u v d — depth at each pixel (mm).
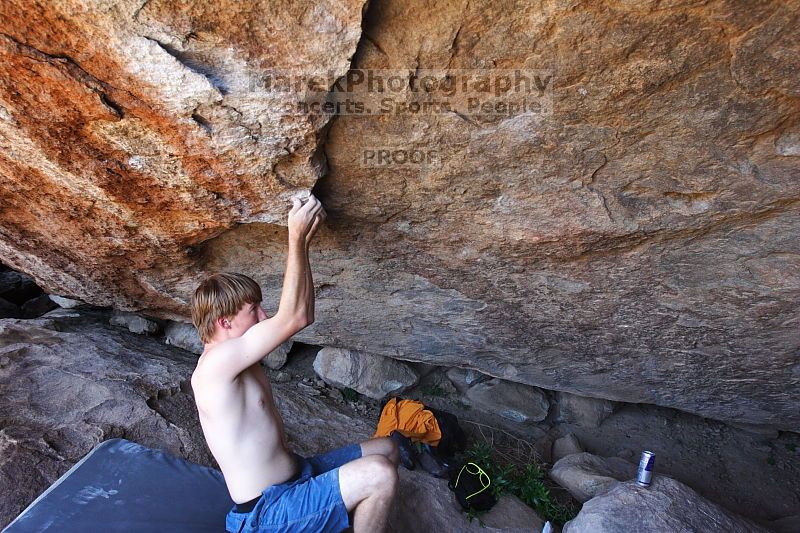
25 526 2256
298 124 1950
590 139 2027
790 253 2398
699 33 1613
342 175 2334
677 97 1823
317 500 2156
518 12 1630
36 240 3150
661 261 2596
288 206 2418
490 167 2217
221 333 2260
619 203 2293
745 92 1765
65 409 3094
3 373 3270
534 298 3059
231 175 2232
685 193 2203
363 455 2621
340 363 4137
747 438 4477
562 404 4492
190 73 1745
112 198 2488
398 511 2928
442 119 2014
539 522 3129
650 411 4629
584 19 1623
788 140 1908
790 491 4090
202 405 2141
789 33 1560
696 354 3225
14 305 4926
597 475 3439
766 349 3029
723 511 2906
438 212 2533
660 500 2807
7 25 1646
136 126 2004
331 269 3143
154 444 3014
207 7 1585
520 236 2564
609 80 1797
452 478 3232
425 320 3504
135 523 2359
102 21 1613
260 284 3346
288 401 3873
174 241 2869
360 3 1570
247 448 2164
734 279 2598
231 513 2217
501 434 4219
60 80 1822
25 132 2100
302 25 1638
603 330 3207
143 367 3682
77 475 2582
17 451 2695
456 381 4508
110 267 3334
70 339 3852
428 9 1642
